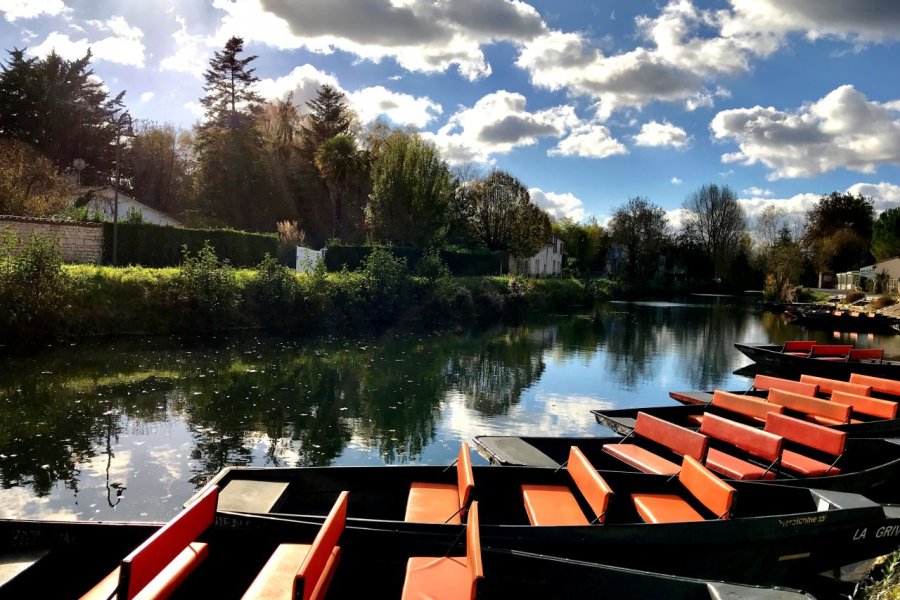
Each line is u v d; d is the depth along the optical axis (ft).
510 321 106.83
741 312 147.95
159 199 175.83
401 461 28.89
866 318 107.34
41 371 45.80
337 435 32.81
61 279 58.34
